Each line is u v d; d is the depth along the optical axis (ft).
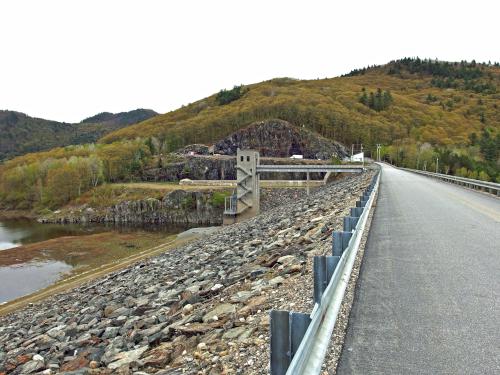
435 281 22.25
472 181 91.35
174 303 35.01
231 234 88.79
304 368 8.30
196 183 355.15
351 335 15.60
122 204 313.53
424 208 55.31
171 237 175.32
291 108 607.78
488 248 30.19
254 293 25.62
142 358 21.93
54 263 127.54
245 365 15.74
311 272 26.14
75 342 30.35
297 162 414.62
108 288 62.95
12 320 61.62
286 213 95.14
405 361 13.41
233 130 579.89
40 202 350.43
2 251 149.07
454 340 14.93
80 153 486.79
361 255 28.84
